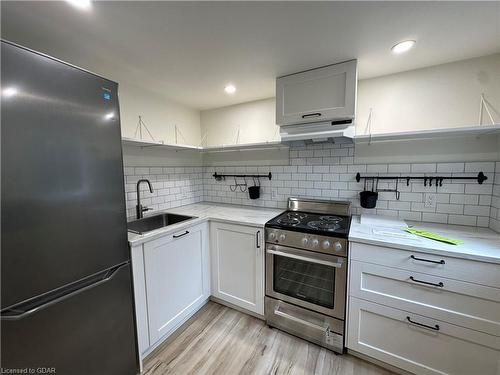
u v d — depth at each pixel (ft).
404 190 5.88
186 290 5.95
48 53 4.71
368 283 4.60
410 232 4.82
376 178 6.15
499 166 4.75
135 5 3.32
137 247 4.54
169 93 7.29
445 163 5.40
